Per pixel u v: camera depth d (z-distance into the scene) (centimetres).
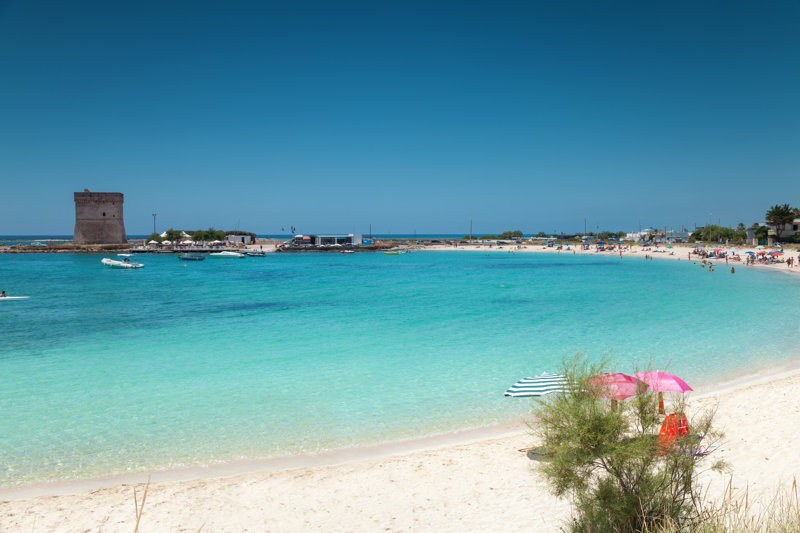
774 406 1175
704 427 564
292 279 6044
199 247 13412
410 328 2547
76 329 2598
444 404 1330
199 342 2219
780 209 11062
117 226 12612
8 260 9925
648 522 496
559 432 538
